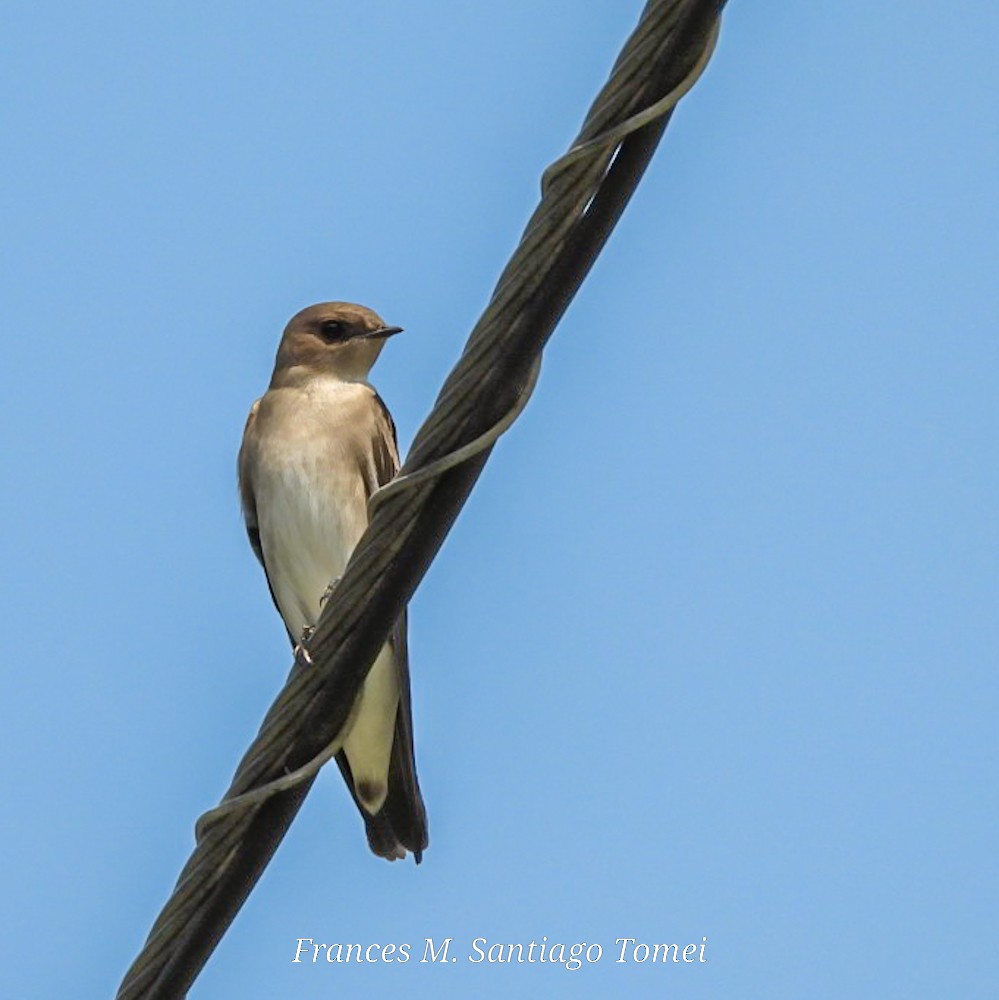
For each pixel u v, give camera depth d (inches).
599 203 383.2
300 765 403.2
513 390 390.0
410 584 399.9
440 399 390.9
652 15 375.9
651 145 382.0
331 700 403.9
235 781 404.2
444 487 394.3
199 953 403.2
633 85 376.8
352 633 402.0
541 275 383.6
